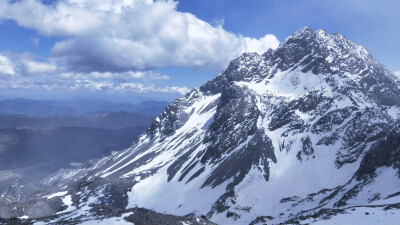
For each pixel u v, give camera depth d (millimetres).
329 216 96750
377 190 164250
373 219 87250
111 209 118375
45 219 106875
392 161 183875
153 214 98000
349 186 191750
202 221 101312
